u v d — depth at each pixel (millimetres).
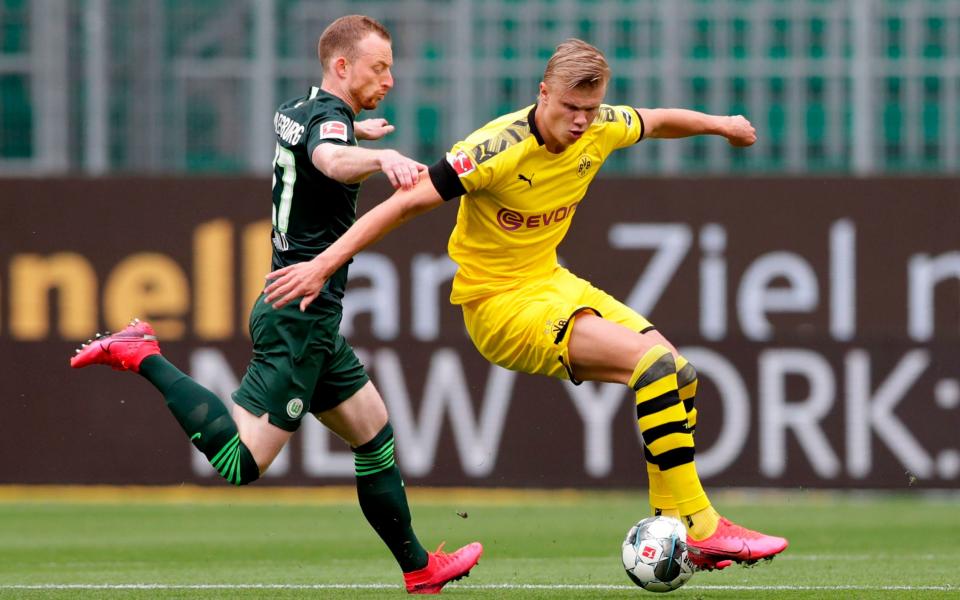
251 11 39094
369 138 16125
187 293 34156
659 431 14992
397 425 33844
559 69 14750
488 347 16406
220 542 26359
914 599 16094
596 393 33594
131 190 34281
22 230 34250
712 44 39875
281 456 33844
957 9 39344
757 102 39688
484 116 39750
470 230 16031
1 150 38094
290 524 29938
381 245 34062
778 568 20438
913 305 33688
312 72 39188
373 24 15492
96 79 38156
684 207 34000
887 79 39531
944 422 33406
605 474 33500
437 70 39688
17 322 34250
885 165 39500
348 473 33812
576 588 17312
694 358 33844
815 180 33906
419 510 32938
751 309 33844
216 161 38906
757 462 33562
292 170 15062
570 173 15703
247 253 34125
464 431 33750
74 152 38188
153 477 34031
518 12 39875
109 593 17047
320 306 15156
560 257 34156
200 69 38875
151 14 38625
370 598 16188
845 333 33688
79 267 34219
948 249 33656
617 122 16266
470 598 16047
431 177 14805
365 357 33938
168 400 15023
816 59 39594
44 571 20938
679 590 16953
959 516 31516
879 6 39500
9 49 38094
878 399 33531
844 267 33781
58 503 34719
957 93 39312
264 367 15141
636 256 34031
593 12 39844
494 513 32281
